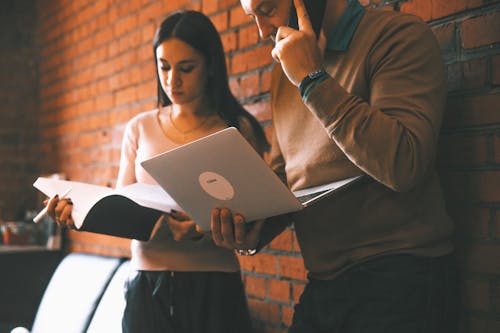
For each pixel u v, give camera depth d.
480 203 1.38
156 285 1.60
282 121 1.36
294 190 1.33
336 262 1.24
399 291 1.14
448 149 1.44
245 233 1.32
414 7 1.55
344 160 1.21
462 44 1.43
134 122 1.75
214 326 1.61
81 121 3.62
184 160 1.16
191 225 1.52
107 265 2.44
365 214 1.20
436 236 1.18
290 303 2.00
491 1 1.37
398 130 1.04
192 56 1.61
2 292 3.31
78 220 1.49
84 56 3.60
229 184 1.18
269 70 2.10
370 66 1.17
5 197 4.20
